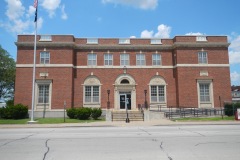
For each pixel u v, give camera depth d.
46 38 36.06
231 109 32.19
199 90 36.06
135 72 37.19
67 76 35.34
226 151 9.14
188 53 36.72
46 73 35.25
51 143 11.45
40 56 35.72
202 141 11.60
